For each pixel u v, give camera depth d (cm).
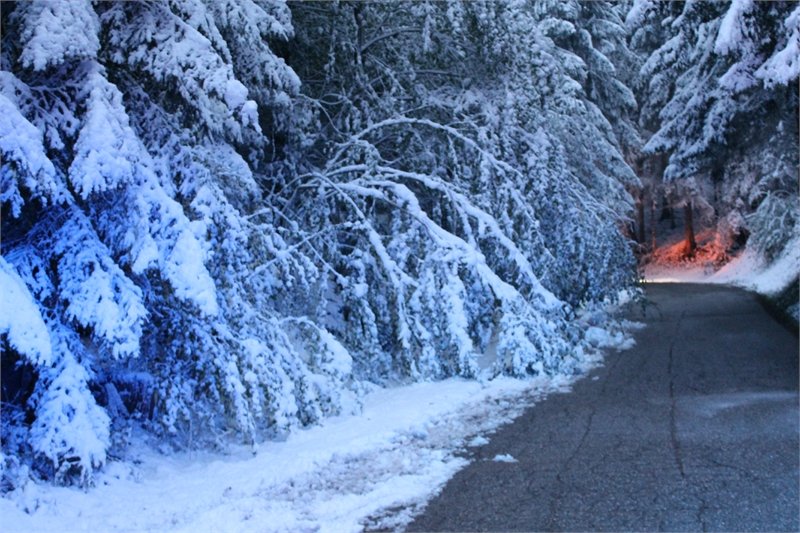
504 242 1091
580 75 1839
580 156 1817
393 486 579
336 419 831
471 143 1150
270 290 876
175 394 696
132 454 680
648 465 602
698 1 1407
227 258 749
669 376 1017
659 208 5309
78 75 628
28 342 509
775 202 2745
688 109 1530
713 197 3731
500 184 1198
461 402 891
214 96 712
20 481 541
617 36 2370
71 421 573
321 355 857
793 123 1390
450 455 667
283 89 957
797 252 2492
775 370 1026
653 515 490
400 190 1059
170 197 705
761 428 707
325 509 532
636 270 1662
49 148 625
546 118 1434
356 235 1058
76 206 625
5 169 541
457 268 1035
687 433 701
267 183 1130
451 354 1020
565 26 1805
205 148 803
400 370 1042
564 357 1067
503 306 1022
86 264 609
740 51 1202
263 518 514
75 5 586
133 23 695
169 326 720
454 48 1260
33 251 616
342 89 1200
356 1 1188
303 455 665
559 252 1340
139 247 627
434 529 483
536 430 746
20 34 599
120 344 594
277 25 845
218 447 733
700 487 541
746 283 2820
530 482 573
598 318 1498
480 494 550
